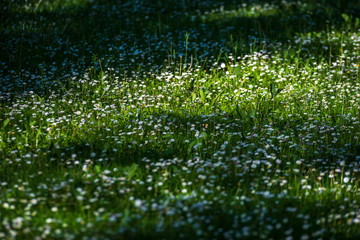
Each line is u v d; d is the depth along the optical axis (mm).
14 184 5508
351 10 14609
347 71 9953
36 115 7961
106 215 4832
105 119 7879
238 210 5023
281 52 11164
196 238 4434
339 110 8234
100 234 4445
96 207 5109
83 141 6840
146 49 11297
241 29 13008
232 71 9828
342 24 13188
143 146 6832
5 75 10070
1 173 5914
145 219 4680
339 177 6148
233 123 7559
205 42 11977
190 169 6066
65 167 6168
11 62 10570
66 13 14586
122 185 5570
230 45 11602
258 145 6922
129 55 10984
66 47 11555
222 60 10891
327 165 6484
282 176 6070
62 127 7387
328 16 14094
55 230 4551
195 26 13352
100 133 7270
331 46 11578
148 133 7168
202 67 10148
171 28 13141
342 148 6875
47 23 13320
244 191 5469
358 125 7523
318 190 5535
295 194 5535
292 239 4609
